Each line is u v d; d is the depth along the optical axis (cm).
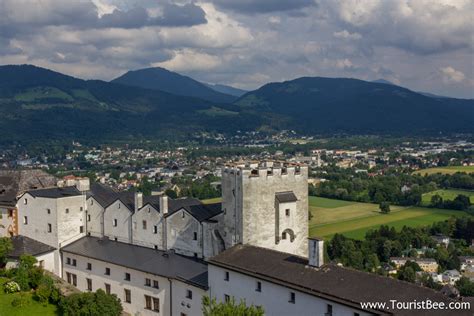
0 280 10856
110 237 11556
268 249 8381
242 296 7900
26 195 12100
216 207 10356
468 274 19200
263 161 10094
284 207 9306
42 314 9725
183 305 9006
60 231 11581
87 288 10912
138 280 9806
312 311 6875
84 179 12412
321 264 7362
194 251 9894
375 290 6531
